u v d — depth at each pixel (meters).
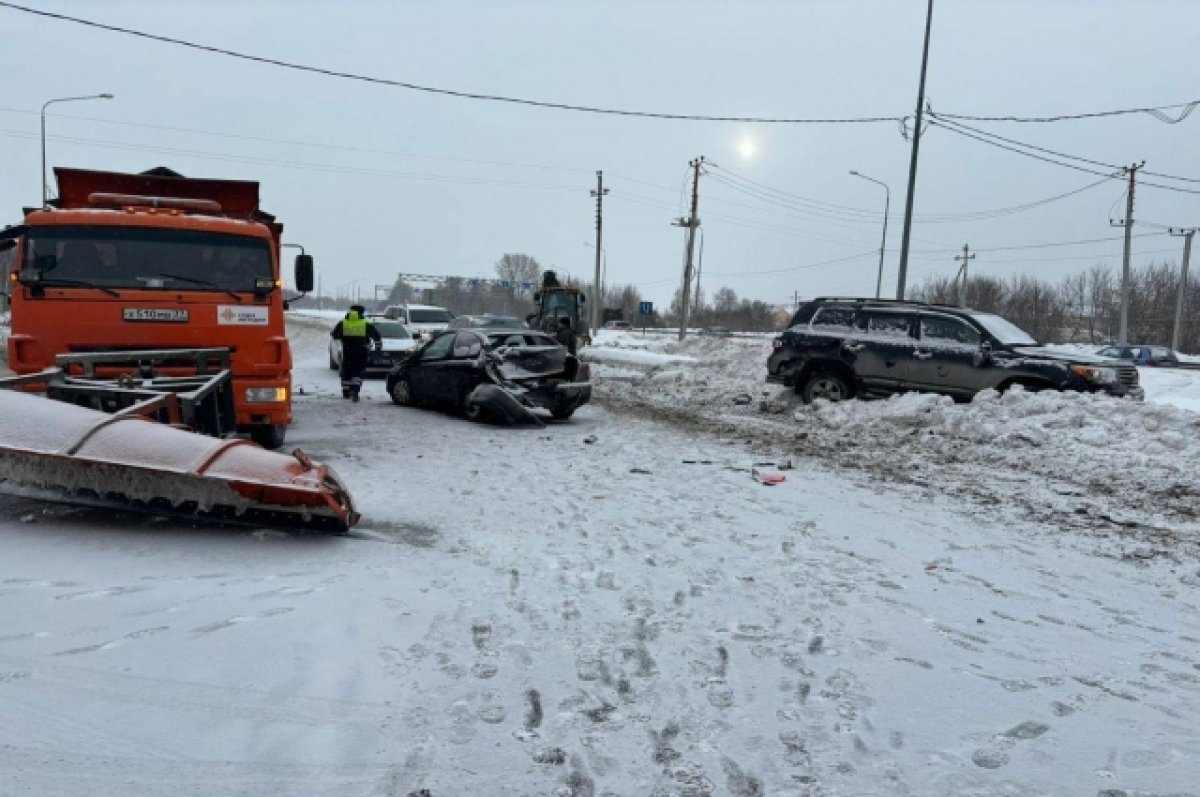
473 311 109.56
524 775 2.84
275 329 8.71
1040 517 7.13
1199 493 8.00
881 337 13.74
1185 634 4.46
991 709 3.49
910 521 6.89
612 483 8.12
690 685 3.61
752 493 7.82
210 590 4.40
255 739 2.96
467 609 4.39
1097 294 71.38
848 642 4.17
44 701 3.13
